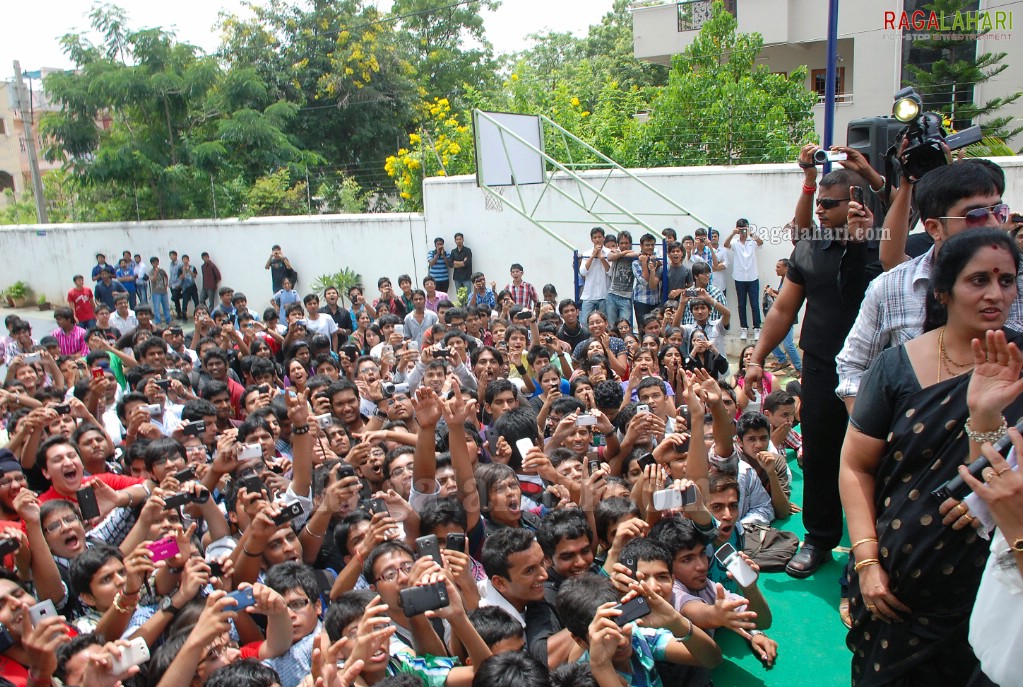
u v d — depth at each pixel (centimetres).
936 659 266
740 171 1204
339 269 1714
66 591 411
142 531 423
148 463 522
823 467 461
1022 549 209
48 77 2102
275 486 497
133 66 2086
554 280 1402
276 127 2144
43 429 589
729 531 449
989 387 232
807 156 445
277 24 2420
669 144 1439
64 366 889
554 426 580
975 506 227
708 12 1847
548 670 298
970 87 1555
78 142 2127
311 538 428
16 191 3056
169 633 355
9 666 333
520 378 782
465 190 1470
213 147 2022
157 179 2050
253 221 1831
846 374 367
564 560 384
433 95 2752
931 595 259
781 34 1712
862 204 407
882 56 1623
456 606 314
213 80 2117
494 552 365
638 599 327
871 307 357
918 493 258
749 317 1227
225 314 1136
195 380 857
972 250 253
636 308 1130
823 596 455
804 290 459
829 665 400
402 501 434
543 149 1366
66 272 2225
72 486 497
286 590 360
